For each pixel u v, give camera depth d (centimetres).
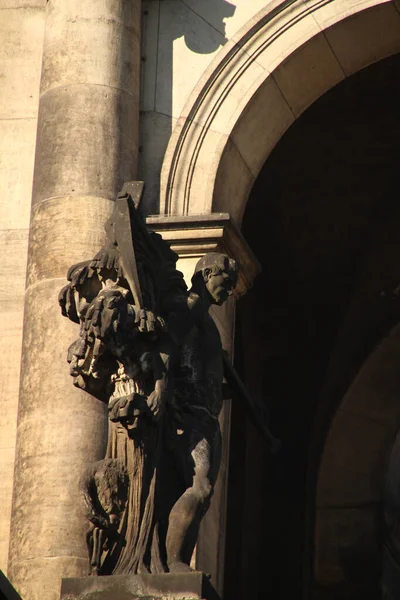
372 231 6756
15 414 4428
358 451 6925
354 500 6888
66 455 4166
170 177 4541
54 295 4347
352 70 4762
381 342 6894
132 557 3522
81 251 4369
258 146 4697
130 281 3581
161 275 3728
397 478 6925
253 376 7044
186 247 4434
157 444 3591
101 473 3553
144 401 3516
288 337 7050
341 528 6869
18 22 4853
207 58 4666
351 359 6956
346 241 6794
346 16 4606
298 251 6850
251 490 6938
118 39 4612
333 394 6962
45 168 4488
